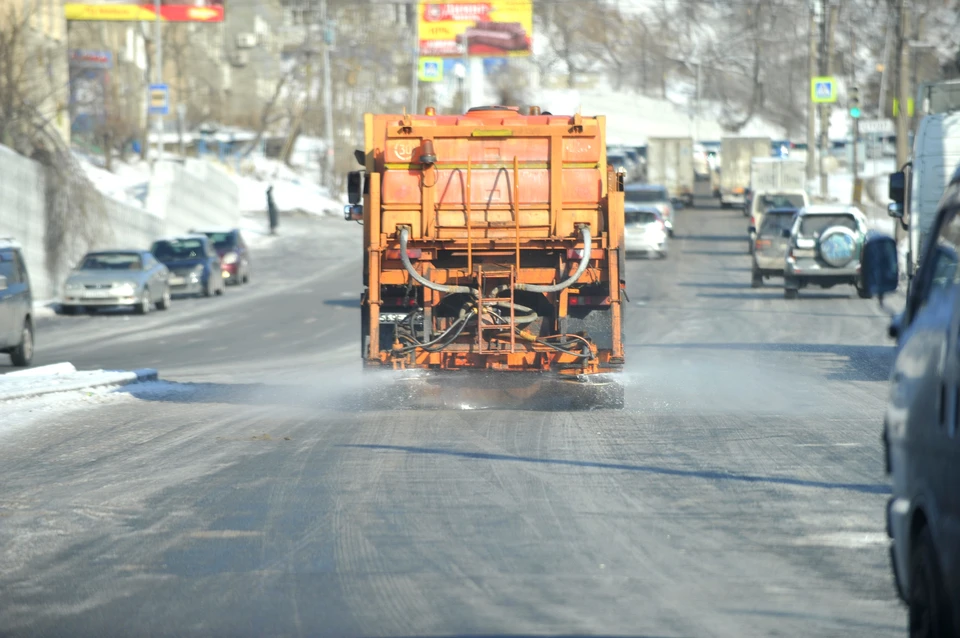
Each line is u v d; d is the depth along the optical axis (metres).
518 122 28.56
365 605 12.80
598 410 28.27
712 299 64.94
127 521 16.97
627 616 12.23
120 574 14.20
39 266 78.12
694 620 12.07
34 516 17.34
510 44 163.00
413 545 15.34
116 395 32.38
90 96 135.38
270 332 57.16
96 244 84.56
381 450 22.66
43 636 11.94
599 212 28.31
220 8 125.62
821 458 21.20
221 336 55.78
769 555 14.61
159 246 80.88
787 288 63.88
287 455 22.31
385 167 28.27
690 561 14.37
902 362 11.04
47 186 79.62
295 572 14.17
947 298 9.99
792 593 13.00
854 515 16.67
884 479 19.20
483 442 23.39
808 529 15.89
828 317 55.25
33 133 82.00
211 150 186.12
